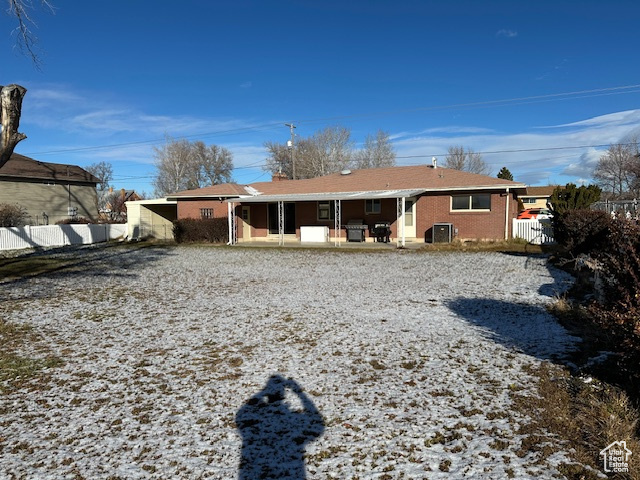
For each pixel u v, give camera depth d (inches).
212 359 211.5
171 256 718.5
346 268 539.5
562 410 145.1
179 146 2217.0
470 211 783.1
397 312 297.9
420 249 720.3
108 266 593.0
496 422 139.9
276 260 640.4
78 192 1409.9
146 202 1075.9
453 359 201.3
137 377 190.5
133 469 120.3
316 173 1982.0
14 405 164.2
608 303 153.4
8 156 321.1
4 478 117.1
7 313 314.7
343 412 151.6
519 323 259.9
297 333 251.9
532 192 2160.4
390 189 841.5
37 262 641.6
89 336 254.4
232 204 933.2
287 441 133.2
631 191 1782.7
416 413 148.7
